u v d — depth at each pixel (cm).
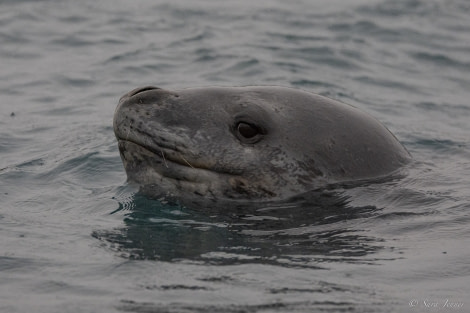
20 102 4131
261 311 1736
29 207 2577
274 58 5003
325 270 1989
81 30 5709
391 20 6184
